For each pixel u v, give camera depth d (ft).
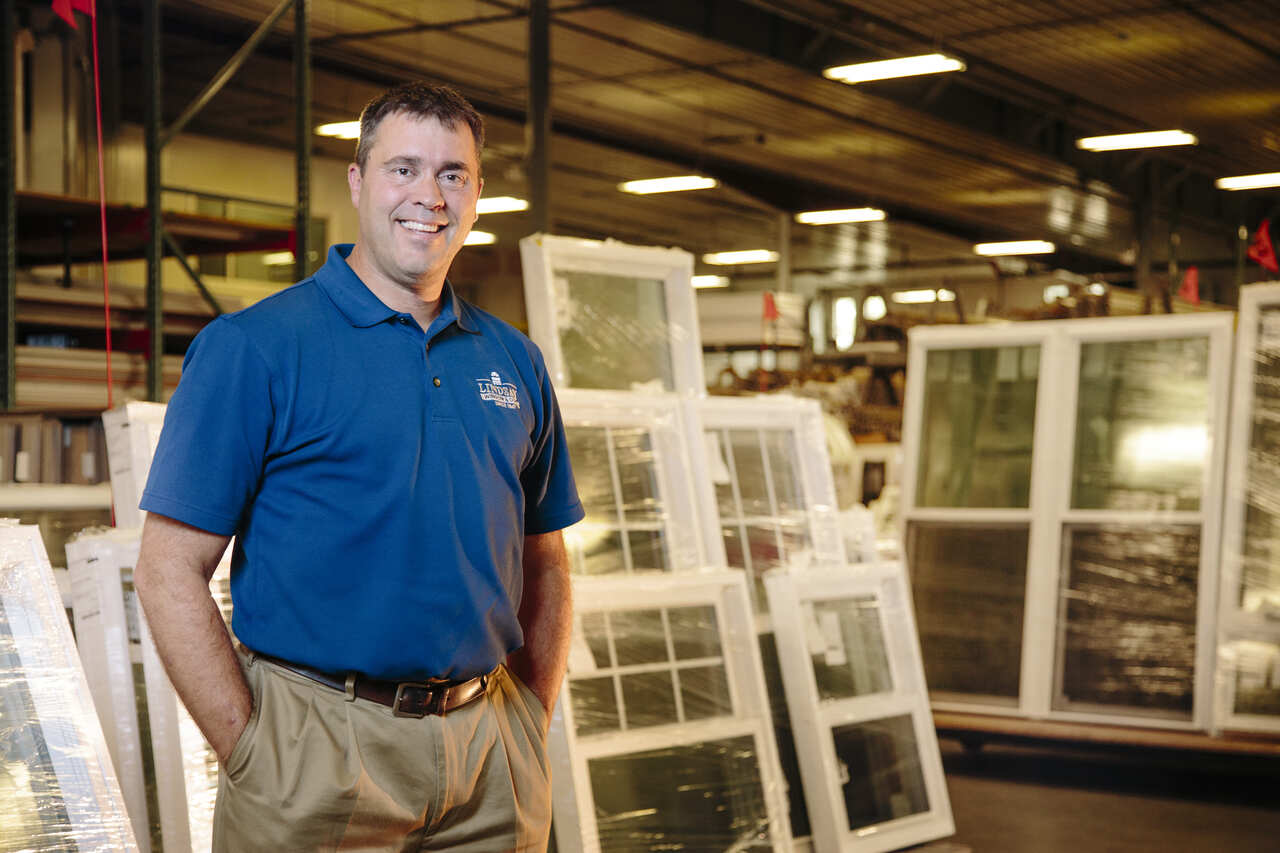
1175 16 28.30
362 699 5.47
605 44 32.07
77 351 15.89
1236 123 37.99
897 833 12.28
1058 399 18.12
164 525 5.31
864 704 12.49
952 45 31.09
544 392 6.40
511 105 38.63
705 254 64.95
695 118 39.93
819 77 34.22
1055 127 42.24
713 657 11.12
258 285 39.91
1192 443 17.21
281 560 5.45
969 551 18.22
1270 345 16.58
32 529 6.54
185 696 5.28
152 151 16.10
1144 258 45.62
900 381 29.45
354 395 5.45
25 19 23.52
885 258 67.05
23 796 6.10
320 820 5.31
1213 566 16.57
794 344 37.42
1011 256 61.93
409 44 32.37
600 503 11.16
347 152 44.11
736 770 10.80
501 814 5.82
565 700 9.73
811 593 12.31
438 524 5.53
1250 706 15.93
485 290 50.19
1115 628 17.04
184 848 7.98
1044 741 17.44
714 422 12.44
